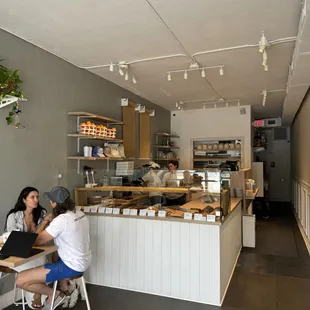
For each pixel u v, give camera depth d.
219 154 7.79
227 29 3.10
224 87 5.53
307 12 2.37
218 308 3.00
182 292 3.20
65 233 2.55
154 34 3.22
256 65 4.25
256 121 8.75
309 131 5.29
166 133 7.37
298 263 4.26
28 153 3.36
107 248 3.53
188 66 4.29
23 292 2.84
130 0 2.53
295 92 5.12
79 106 4.27
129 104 5.64
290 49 3.62
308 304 3.08
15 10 2.68
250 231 5.04
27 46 3.36
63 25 2.99
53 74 3.76
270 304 3.08
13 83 2.79
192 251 3.17
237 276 3.80
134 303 3.09
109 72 4.57
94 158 4.12
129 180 4.25
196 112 7.87
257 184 7.84
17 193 3.21
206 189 3.36
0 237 2.58
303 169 6.26
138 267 3.38
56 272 2.52
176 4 2.60
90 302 3.11
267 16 2.81
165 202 3.58
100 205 3.73
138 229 3.40
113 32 3.16
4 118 3.06
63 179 3.90
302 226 6.23
